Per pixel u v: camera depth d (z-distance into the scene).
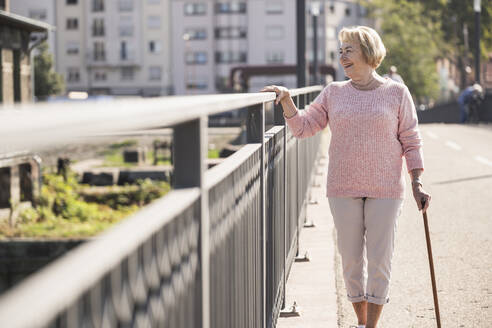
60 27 91.81
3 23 14.95
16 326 0.81
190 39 90.94
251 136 3.72
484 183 12.44
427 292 5.76
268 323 4.16
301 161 7.76
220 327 2.39
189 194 1.83
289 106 4.39
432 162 16.06
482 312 5.21
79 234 12.30
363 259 4.37
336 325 4.91
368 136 4.16
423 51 69.69
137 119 1.34
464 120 35.28
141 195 16.67
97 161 28.14
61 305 0.94
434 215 9.36
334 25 91.88
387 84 4.23
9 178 13.91
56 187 15.41
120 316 1.23
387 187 4.18
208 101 2.03
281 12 89.25
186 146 1.95
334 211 4.28
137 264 1.35
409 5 65.94
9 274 11.68
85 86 91.88
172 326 1.63
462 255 7.05
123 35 91.38
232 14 89.69
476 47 38.72
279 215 4.88
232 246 2.68
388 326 4.93
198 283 1.97
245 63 89.88
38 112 0.97
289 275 6.30
